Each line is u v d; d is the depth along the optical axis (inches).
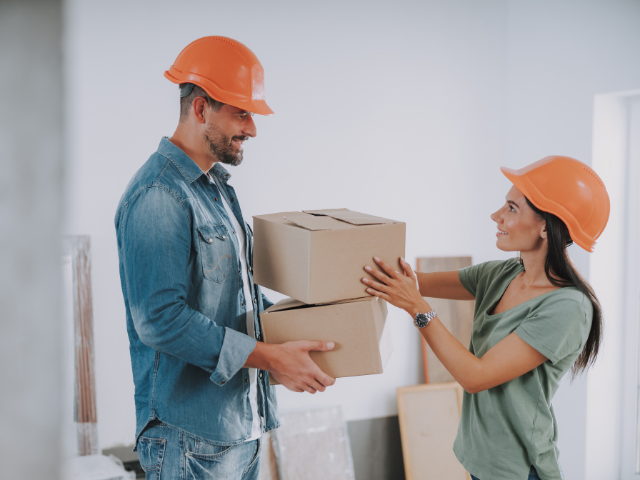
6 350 11.6
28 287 11.8
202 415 54.7
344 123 118.0
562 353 53.3
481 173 128.6
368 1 118.0
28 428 11.6
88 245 99.7
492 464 56.8
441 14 123.6
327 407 116.0
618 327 109.9
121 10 100.3
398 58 121.1
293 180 115.2
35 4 12.0
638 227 109.0
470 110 126.7
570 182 56.7
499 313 60.5
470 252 129.2
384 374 122.0
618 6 101.4
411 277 57.4
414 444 117.7
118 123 101.3
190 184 55.5
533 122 120.8
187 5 104.4
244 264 63.5
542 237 57.6
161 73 103.2
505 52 127.7
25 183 12.0
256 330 63.0
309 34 114.2
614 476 112.0
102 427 102.4
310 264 52.2
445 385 121.7
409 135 123.0
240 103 54.8
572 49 111.0
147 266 50.4
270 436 111.0
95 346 101.3
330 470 112.3
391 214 122.9
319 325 55.0
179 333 49.8
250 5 109.3
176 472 54.0
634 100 108.0
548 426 55.4
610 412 110.3
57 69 12.3
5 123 11.9
